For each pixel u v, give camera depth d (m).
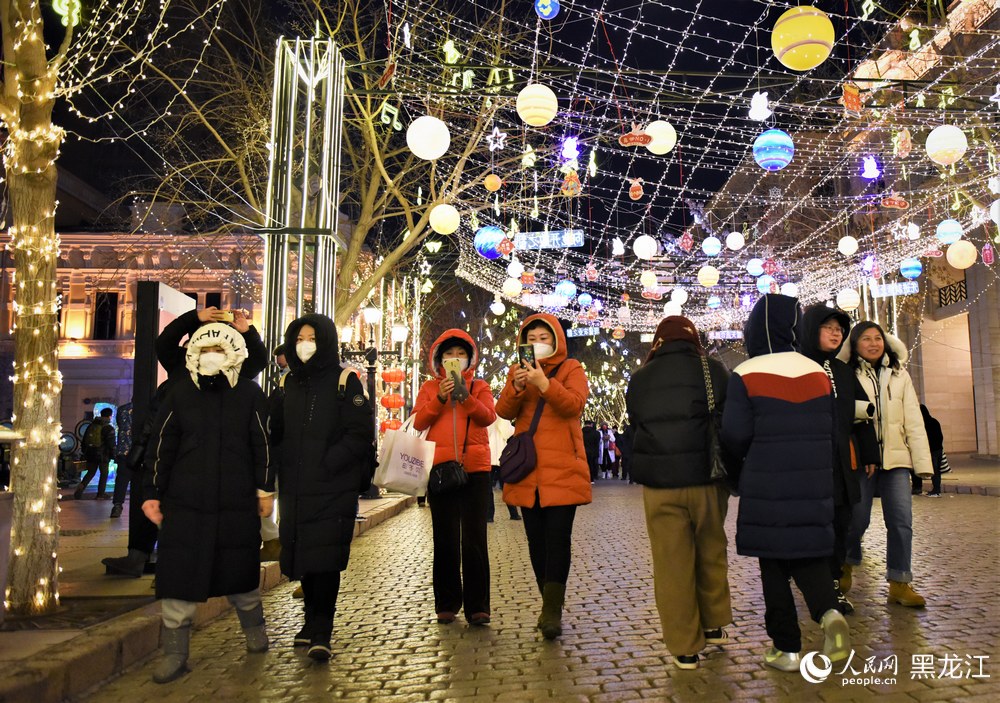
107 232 35.66
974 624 5.26
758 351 4.60
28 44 6.23
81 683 4.42
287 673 4.75
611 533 11.33
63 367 35.44
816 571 4.30
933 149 9.59
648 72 11.20
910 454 6.09
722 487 4.71
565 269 26.31
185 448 4.82
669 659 4.73
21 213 6.26
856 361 6.43
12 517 5.83
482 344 38.59
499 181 12.59
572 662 4.73
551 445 5.51
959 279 27.52
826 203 30.95
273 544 8.28
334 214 10.85
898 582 5.95
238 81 17.92
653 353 4.95
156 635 5.40
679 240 16.55
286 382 5.41
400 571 8.51
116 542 9.84
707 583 4.78
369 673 4.69
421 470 5.82
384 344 24.19
